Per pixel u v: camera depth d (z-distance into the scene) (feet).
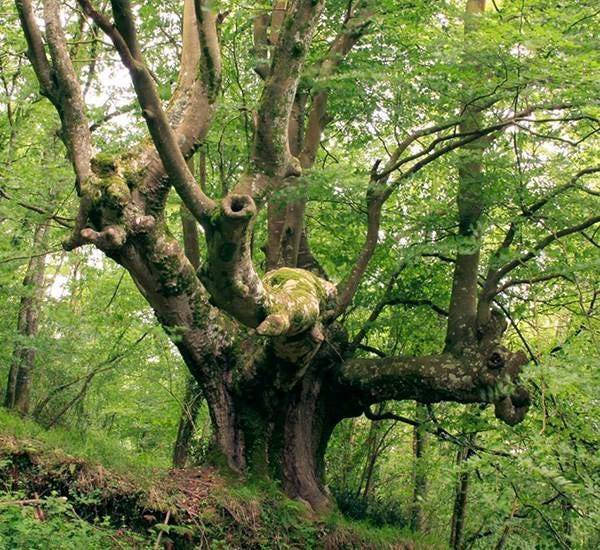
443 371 36.55
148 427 59.88
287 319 27.89
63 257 52.54
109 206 28.25
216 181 48.24
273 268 39.27
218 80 32.14
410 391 37.58
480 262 46.70
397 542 38.27
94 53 45.93
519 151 39.04
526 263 38.96
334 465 56.54
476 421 43.88
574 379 26.30
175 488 32.07
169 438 62.39
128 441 62.64
